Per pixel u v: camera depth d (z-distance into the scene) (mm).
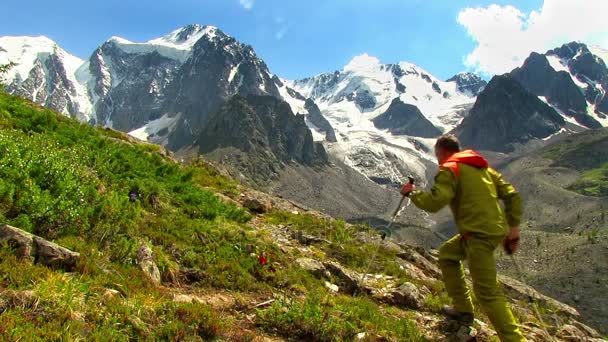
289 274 5840
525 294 9836
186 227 6402
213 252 5785
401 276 7695
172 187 8477
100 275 3988
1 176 5027
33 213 4629
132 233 5336
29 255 3803
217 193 10570
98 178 7148
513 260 4039
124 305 3475
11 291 3158
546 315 8445
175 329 3387
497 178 4105
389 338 4332
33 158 5676
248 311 4406
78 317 3152
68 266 3975
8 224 4316
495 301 3803
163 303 3840
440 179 3904
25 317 2971
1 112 9023
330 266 6535
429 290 7418
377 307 5477
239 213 8547
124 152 9758
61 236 4688
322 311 4355
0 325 2770
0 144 5621
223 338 3605
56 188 5336
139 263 4691
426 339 4426
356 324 4477
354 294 6000
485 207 3855
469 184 3896
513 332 3740
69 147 8227
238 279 5246
